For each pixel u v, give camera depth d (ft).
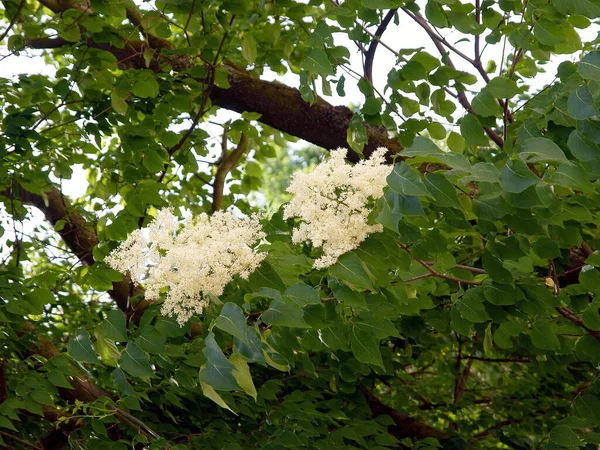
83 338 5.89
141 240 6.37
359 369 11.12
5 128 12.60
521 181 5.32
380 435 11.32
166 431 11.43
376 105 8.39
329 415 11.15
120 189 14.66
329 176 6.15
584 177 5.67
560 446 8.48
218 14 11.48
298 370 12.92
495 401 16.30
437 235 6.81
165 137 13.30
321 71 7.47
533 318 8.67
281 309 5.68
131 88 12.03
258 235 6.44
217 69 12.72
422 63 7.87
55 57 17.24
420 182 5.10
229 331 5.15
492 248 7.20
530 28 8.02
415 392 16.58
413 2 8.00
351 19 8.18
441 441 14.44
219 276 6.08
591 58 5.92
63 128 14.29
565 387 16.03
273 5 11.47
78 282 11.84
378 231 6.26
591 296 9.57
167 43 14.02
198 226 6.50
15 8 12.50
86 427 10.29
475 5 8.34
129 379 11.14
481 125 7.85
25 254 15.06
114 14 11.42
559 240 7.75
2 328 10.64
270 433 10.95
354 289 6.58
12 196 13.84
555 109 7.10
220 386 5.01
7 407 9.17
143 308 10.97
